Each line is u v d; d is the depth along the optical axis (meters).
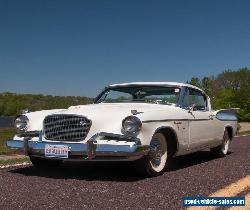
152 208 4.31
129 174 6.34
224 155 8.78
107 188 5.27
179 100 7.10
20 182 5.67
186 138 6.88
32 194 4.93
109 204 4.46
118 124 5.78
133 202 4.55
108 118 5.87
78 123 5.80
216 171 6.64
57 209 4.27
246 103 42.03
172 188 5.27
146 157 5.89
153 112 6.02
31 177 6.07
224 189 5.17
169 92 7.25
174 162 7.84
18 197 4.79
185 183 5.59
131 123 5.60
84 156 5.73
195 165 7.40
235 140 13.56
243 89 43.88
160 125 6.05
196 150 7.51
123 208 4.30
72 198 4.73
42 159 6.88
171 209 4.27
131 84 7.61
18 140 6.36
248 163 7.61
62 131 5.91
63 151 5.81
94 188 5.27
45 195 4.88
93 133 5.73
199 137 7.41
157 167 6.18
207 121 7.75
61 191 5.09
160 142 6.23
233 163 7.64
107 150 5.57
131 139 5.59
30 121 6.48
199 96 7.95
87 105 6.77
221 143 8.55
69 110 6.16
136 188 5.27
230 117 8.94
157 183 5.60
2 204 4.48
